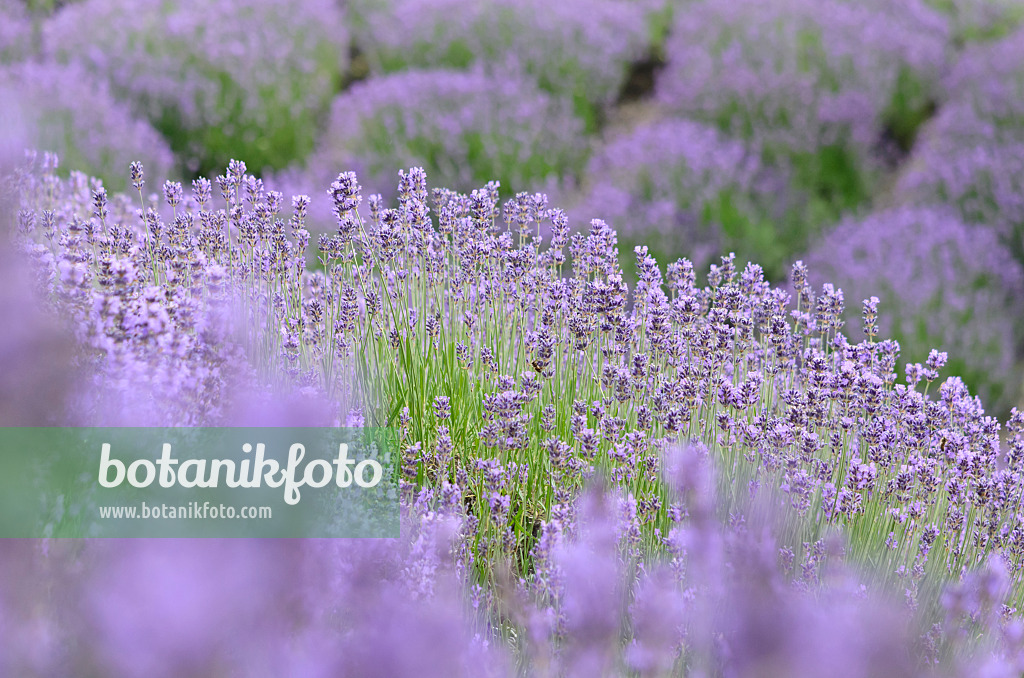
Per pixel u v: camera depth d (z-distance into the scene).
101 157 15.49
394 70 16.50
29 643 2.22
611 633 3.32
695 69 16.47
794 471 8.73
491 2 16.59
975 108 16.17
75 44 16.00
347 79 16.53
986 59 16.47
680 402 9.61
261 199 10.88
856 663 2.26
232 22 16.27
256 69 16.03
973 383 15.23
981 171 15.81
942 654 6.21
